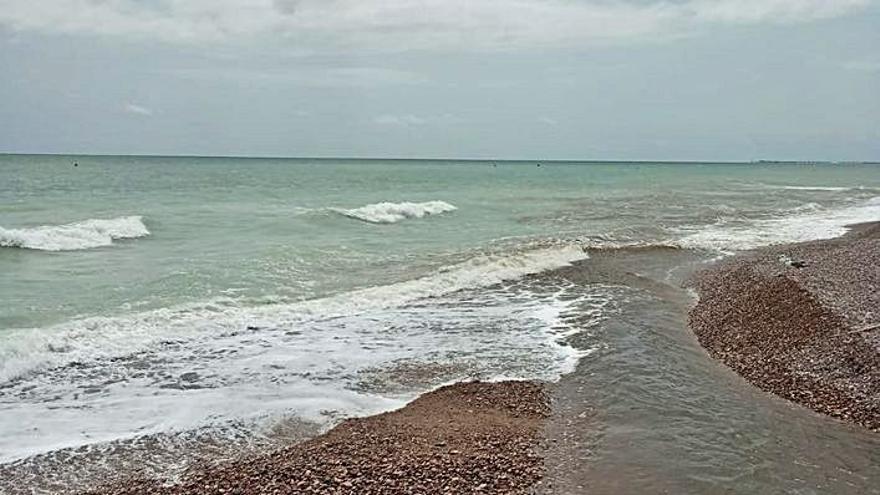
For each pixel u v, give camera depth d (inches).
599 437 348.2
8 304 548.4
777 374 441.7
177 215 1102.4
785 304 590.2
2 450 330.3
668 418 372.8
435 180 2706.7
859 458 325.1
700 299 666.8
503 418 374.6
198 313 556.7
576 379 437.1
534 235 1053.2
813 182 3233.3
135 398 394.6
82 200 1321.4
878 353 446.3
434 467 314.0
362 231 1041.5
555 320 579.8
